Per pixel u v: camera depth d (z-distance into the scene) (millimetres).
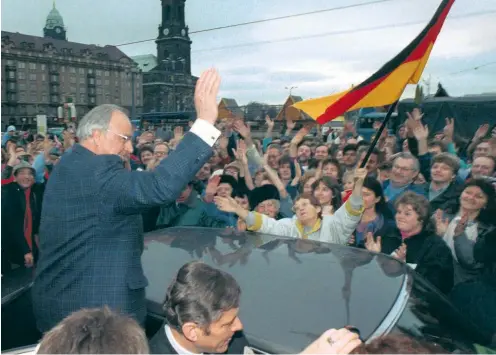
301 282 1738
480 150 4277
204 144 1596
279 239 2236
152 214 3775
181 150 1587
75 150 1763
